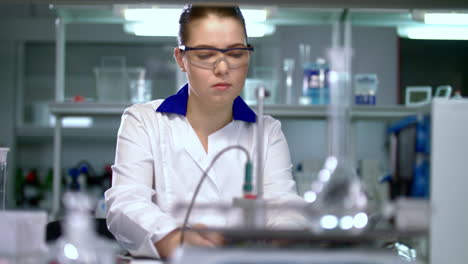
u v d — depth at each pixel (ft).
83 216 3.33
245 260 2.41
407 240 3.53
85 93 13.39
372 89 10.43
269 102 10.76
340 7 3.97
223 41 4.49
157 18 9.96
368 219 2.82
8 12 13.35
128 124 5.30
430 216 2.87
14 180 12.80
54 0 3.82
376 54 12.98
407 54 13.26
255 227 2.75
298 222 3.09
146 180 5.11
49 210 12.12
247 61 4.66
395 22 10.83
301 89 11.25
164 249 3.96
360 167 9.39
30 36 13.16
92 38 12.87
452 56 13.26
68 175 11.80
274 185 5.33
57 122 10.54
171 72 13.34
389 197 3.52
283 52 12.67
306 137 12.93
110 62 11.24
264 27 11.19
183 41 4.75
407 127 3.40
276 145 5.65
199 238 3.59
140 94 10.89
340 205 2.86
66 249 3.12
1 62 13.10
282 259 2.43
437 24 10.27
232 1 3.81
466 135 3.16
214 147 5.33
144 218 4.27
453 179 3.15
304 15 10.96
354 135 10.37
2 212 3.15
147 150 5.22
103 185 11.78
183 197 5.19
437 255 3.12
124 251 4.60
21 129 12.97
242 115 5.53
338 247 2.73
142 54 13.41
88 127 12.82
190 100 5.41
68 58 13.38
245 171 3.18
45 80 13.76
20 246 3.03
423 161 3.25
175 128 5.40
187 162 5.28
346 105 5.83
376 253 2.54
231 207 2.95
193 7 4.59
